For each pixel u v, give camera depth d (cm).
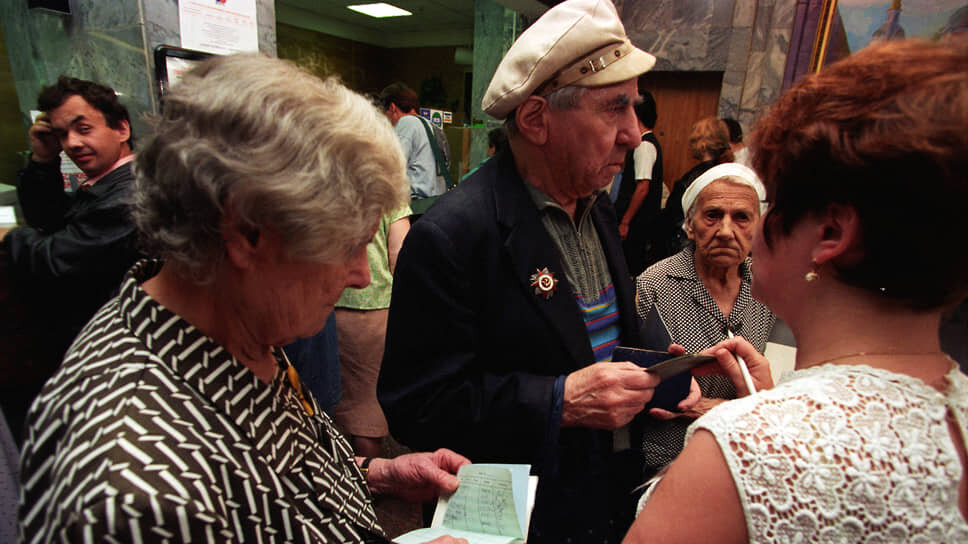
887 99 44
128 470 43
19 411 167
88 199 165
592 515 114
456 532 82
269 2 222
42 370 170
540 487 113
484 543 77
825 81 50
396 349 108
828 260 52
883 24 465
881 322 51
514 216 107
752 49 525
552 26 100
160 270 62
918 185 42
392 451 265
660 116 625
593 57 98
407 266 105
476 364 112
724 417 51
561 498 113
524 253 107
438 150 362
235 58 53
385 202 58
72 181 225
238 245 51
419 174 352
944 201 41
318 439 72
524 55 101
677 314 145
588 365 112
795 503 46
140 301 53
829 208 50
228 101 48
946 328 189
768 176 56
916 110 42
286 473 57
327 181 50
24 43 215
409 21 900
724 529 48
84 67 198
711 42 541
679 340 144
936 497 46
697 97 598
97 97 167
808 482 46
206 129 48
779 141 54
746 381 94
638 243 391
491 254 105
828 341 54
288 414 61
